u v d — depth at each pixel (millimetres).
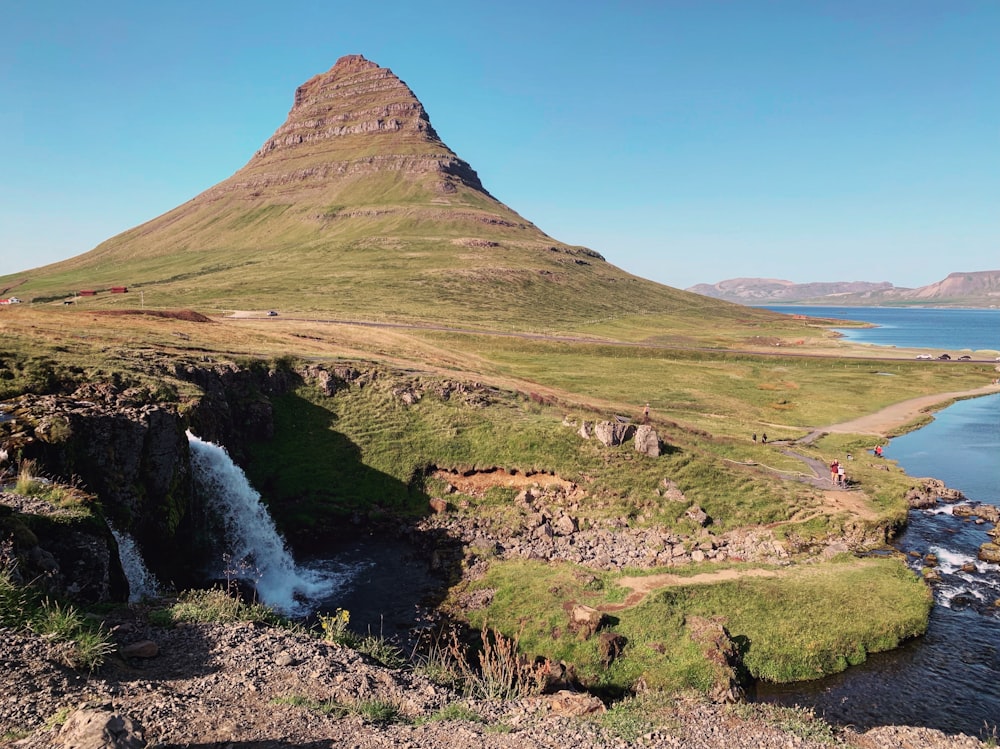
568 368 103062
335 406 53719
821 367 120938
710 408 80938
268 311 138125
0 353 37562
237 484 37344
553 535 38594
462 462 46219
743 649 25766
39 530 16000
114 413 28828
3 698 9672
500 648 19172
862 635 27219
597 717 14719
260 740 10141
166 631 14133
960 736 17703
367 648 16344
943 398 96562
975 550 38625
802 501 42938
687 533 38594
